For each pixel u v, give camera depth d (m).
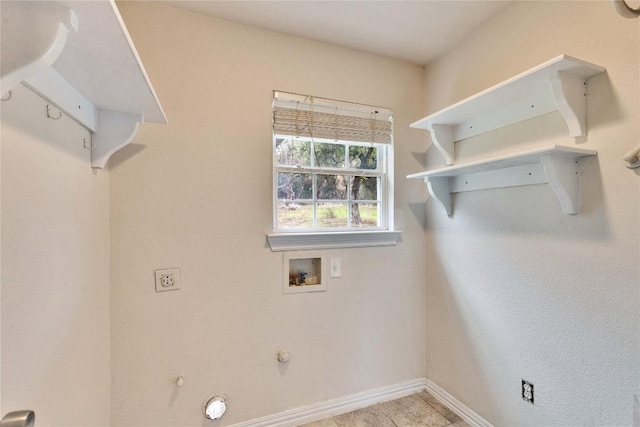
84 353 1.10
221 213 1.57
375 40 1.76
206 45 1.54
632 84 1.03
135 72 0.84
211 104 1.55
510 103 1.42
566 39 1.23
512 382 1.47
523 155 1.13
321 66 1.78
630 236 1.04
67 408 0.95
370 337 1.92
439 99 1.93
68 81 0.90
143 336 1.45
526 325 1.40
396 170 1.98
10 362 0.67
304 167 1.82
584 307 1.17
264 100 1.66
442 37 1.73
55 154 0.87
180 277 1.50
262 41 1.65
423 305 2.04
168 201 1.48
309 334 1.77
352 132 1.86
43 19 0.56
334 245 1.81
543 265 1.32
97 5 0.56
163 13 1.47
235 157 1.60
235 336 1.61
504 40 1.50
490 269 1.58
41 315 0.80
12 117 0.67
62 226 0.91
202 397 1.55
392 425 1.71
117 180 1.40
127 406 1.43
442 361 1.92
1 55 0.55
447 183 1.81
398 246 1.99
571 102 1.12
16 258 0.69
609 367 1.10
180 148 1.50
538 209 1.34
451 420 1.75
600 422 1.13
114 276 1.40
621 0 0.70
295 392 1.74
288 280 1.72
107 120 1.18
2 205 0.64
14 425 0.57
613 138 1.07
